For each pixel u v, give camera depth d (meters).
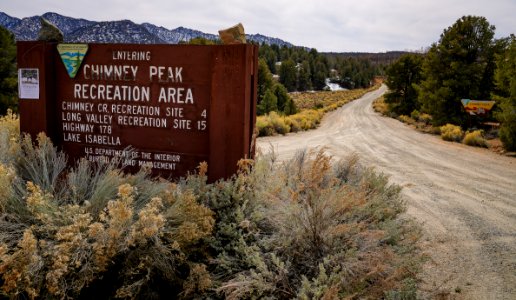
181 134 4.14
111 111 4.30
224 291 2.79
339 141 19.75
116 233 2.59
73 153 4.47
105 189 3.27
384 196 4.44
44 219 2.80
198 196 3.41
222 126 3.94
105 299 2.80
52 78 4.42
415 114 42.16
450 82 28.38
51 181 3.64
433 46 31.11
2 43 25.92
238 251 3.08
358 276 2.85
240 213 3.28
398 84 50.38
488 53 28.81
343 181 4.62
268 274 2.79
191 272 2.86
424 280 4.02
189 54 4.02
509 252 4.91
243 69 3.82
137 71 4.18
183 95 4.09
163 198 3.33
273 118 25.30
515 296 3.77
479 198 7.95
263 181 3.82
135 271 2.78
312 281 2.90
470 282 4.04
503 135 17.67
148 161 4.25
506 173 11.59
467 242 5.23
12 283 2.31
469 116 27.81
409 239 3.76
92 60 4.29
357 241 3.17
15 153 3.98
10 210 3.01
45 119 4.40
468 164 13.23
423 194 8.10
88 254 2.62
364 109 72.25
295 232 3.12
